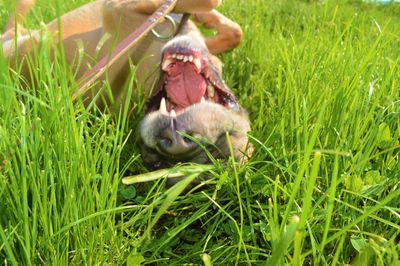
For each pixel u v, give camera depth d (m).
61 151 0.31
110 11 0.53
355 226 0.32
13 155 0.30
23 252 0.29
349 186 0.35
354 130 0.40
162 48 0.50
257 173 0.37
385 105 0.46
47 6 0.91
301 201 0.35
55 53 0.34
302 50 0.59
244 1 1.11
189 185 0.38
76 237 0.30
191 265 0.32
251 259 0.32
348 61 0.49
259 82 0.65
